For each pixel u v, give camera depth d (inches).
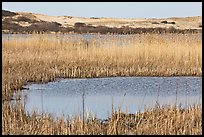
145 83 709.9
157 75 803.4
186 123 384.8
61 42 940.0
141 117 411.5
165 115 407.5
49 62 844.0
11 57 838.5
